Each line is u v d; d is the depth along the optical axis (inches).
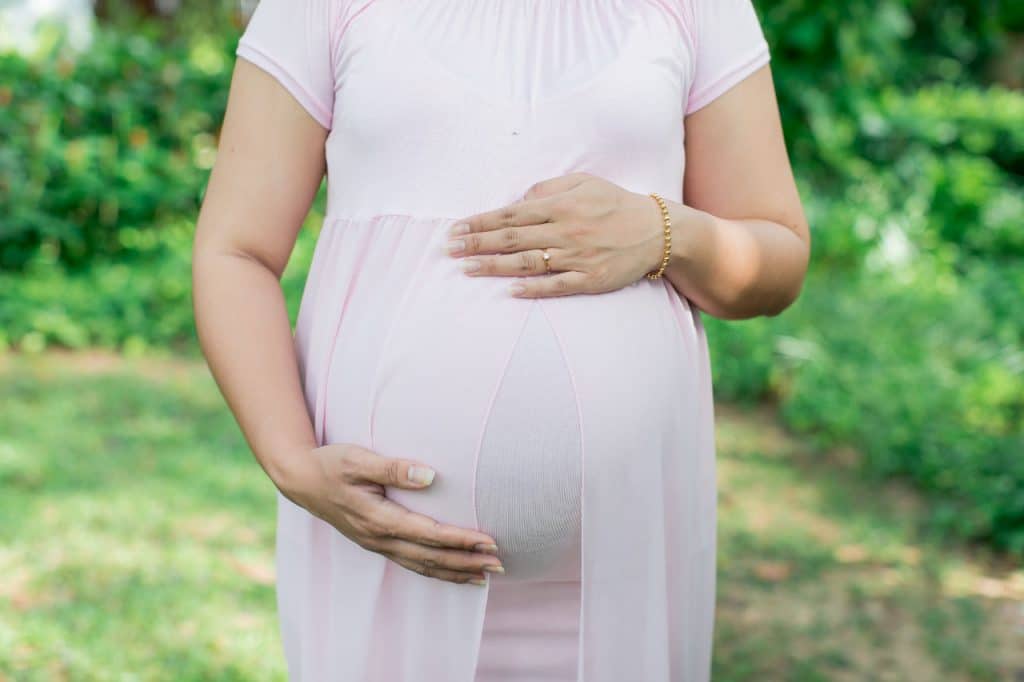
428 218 61.7
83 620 127.0
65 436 182.7
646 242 61.3
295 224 66.4
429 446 60.9
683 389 64.9
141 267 273.9
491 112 61.2
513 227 60.1
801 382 208.1
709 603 70.3
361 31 62.7
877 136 315.3
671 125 63.2
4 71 274.1
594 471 60.8
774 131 67.7
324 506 61.3
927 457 178.5
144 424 191.0
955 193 316.8
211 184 65.8
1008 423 194.1
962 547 159.0
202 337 64.0
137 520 153.8
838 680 125.4
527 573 64.4
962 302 254.1
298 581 66.9
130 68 290.5
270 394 62.7
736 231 64.9
